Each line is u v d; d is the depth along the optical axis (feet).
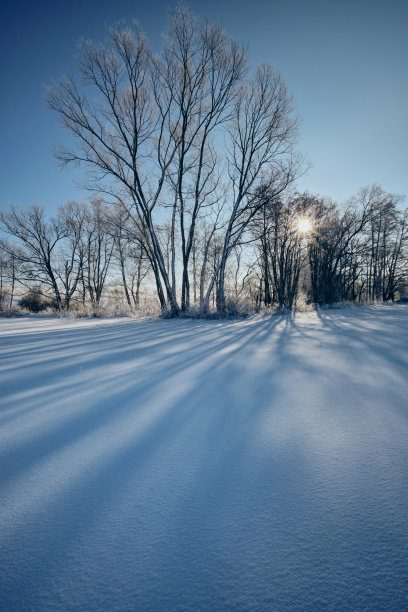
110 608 2.52
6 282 98.43
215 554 3.01
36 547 3.11
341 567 2.83
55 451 5.26
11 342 20.58
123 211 43.29
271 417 6.58
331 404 7.29
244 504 3.75
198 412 7.02
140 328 28.25
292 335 20.57
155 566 2.89
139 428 6.20
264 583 2.71
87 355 14.73
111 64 35.47
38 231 91.56
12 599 2.60
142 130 39.50
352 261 87.97
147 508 3.71
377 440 5.40
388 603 2.50
